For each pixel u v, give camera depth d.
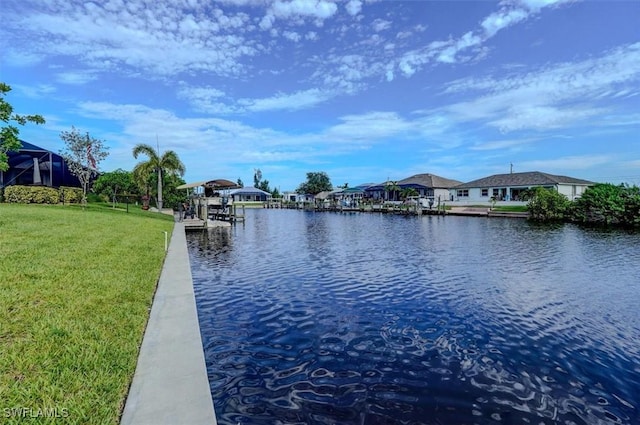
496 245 17.92
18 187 21.80
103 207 26.38
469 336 6.39
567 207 33.16
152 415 3.02
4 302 5.03
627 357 5.64
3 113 14.52
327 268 12.14
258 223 33.62
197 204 30.03
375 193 68.12
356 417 4.00
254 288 9.45
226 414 3.99
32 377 3.41
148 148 33.06
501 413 4.16
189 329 4.98
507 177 50.47
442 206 46.94
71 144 22.61
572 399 4.49
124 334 4.64
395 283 10.09
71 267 7.41
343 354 5.61
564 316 7.45
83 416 2.93
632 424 4.02
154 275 8.04
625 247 17.05
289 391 4.51
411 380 4.86
